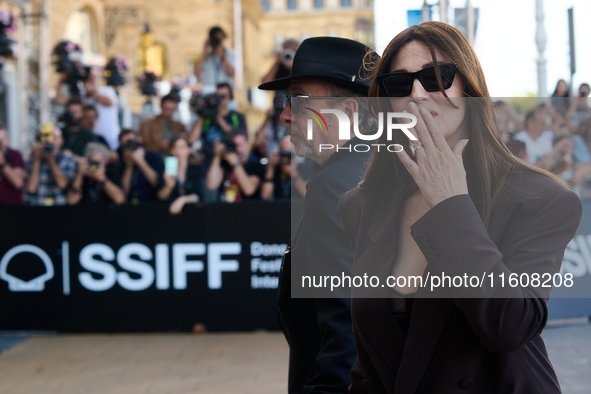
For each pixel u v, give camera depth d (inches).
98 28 924.0
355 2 1414.9
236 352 157.6
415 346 36.3
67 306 177.2
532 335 34.5
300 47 54.7
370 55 53.1
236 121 214.2
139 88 481.1
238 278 174.6
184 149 193.0
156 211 174.7
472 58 38.7
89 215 175.9
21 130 371.2
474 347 36.1
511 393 35.9
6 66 366.0
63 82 340.5
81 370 147.3
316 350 53.1
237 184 194.5
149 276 175.6
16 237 176.9
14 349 164.9
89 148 195.8
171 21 1149.7
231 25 1182.9
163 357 155.4
